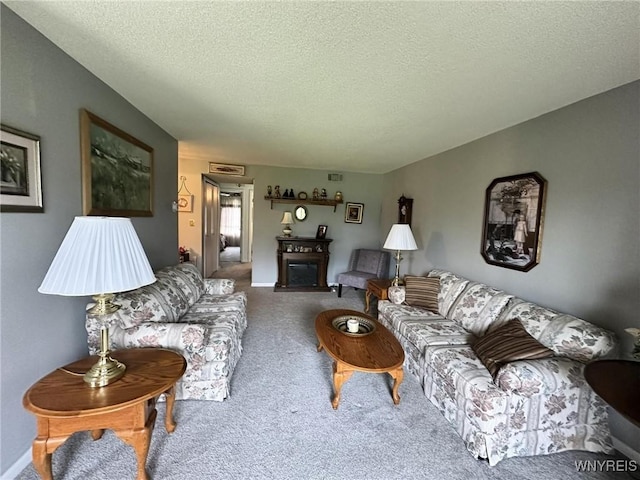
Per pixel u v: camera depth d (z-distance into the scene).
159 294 2.20
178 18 1.34
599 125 1.90
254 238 5.34
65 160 1.65
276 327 3.42
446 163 3.56
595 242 1.91
